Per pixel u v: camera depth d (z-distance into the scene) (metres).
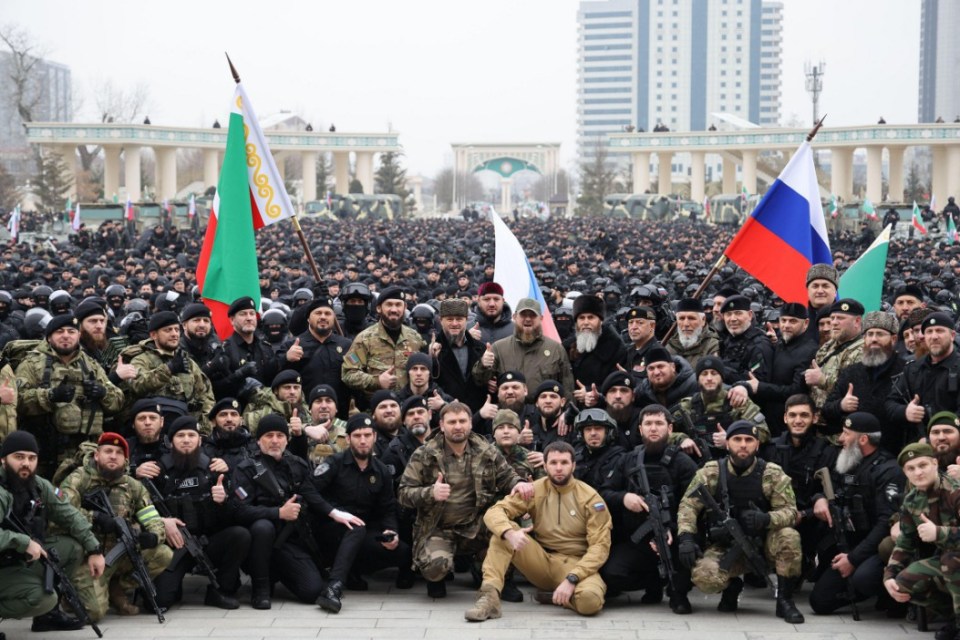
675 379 11.42
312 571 10.24
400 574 10.80
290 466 10.41
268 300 17.95
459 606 10.12
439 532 10.41
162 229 46.66
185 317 12.11
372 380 12.26
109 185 88.00
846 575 9.74
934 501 8.99
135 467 10.12
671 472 10.21
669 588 10.01
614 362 12.38
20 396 10.41
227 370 11.90
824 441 10.47
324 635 9.23
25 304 19.52
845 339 11.30
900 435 10.56
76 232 51.41
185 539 9.95
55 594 8.97
